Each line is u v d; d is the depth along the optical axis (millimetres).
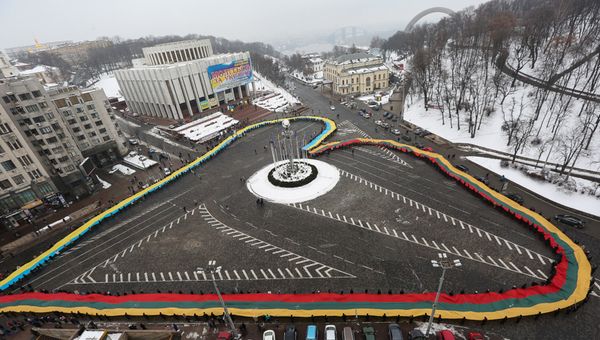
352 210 57500
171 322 38656
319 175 70812
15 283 48469
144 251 52406
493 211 53125
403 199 59250
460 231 49312
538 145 69375
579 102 74688
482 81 100750
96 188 77250
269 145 91500
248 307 38750
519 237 46688
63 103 81938
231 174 76125
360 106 123500
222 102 137000
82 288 46062
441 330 33844
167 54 130125
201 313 38531
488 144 76312
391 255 45969
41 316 41781
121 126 126312
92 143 88688
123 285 45594
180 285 44375
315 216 56812
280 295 40281
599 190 52719
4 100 62844
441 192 60062
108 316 39656
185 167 79938
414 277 41688
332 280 42594
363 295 39031
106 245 55000
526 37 97875
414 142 83562
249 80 142500
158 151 95562
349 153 80438
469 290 38812
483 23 127062
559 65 88750
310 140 90438
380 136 89688
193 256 49906
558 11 115500
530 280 39562
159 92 119188
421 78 107500
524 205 54094
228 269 46375
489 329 33844
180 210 63188
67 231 60750
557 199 54219
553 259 42312
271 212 59500
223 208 62281
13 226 64688
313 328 34812
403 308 36594
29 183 65812
